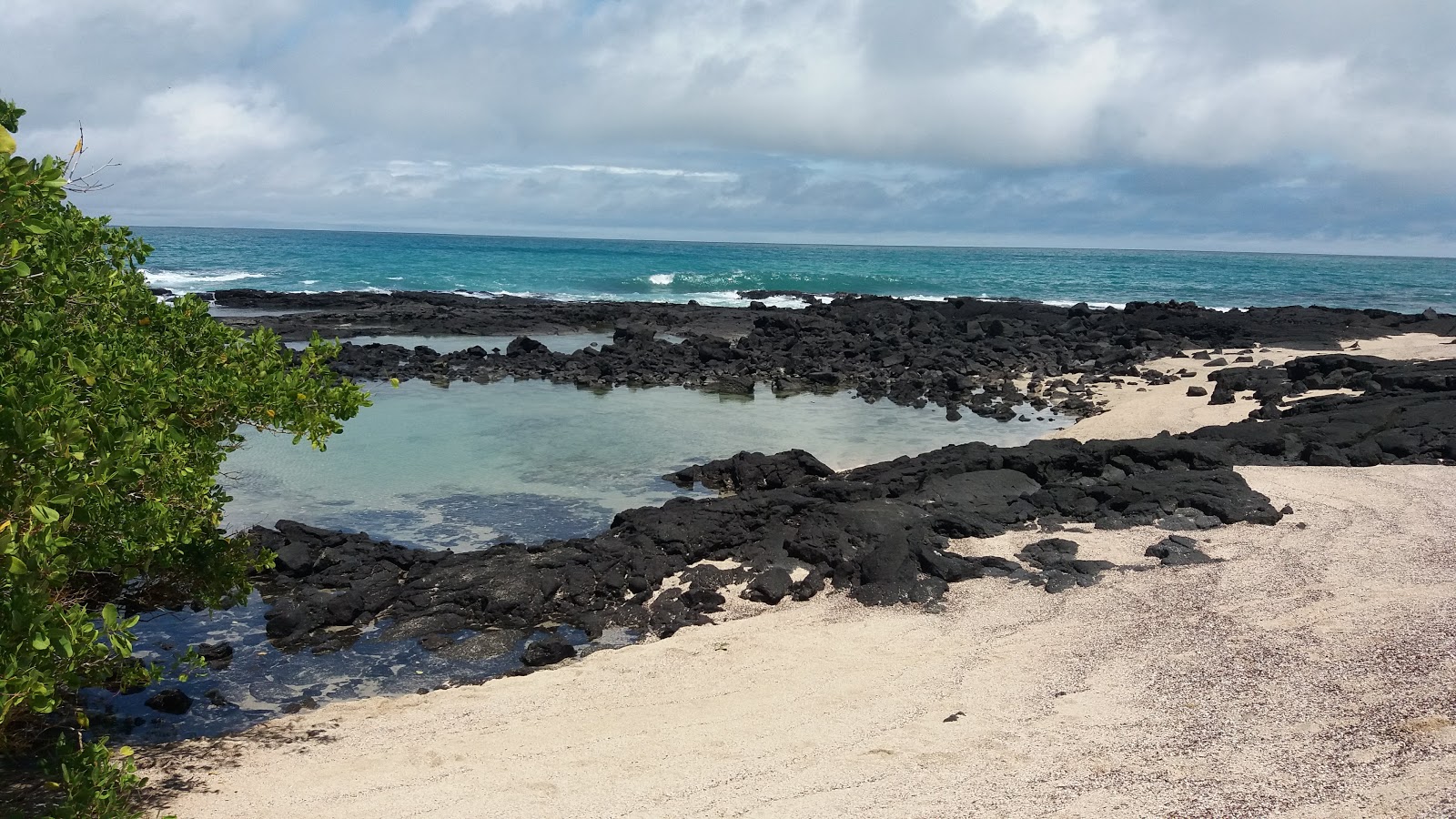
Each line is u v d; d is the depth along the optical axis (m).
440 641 10.84
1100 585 10.98
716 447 20.95
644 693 8.83
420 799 6.64
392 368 31.59
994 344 38.22
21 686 4.45
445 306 49.50
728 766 6.90
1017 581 11.38
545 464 19.02
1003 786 6.10
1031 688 8.16
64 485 4.68
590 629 11.02
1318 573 10.45
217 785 7.05
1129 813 5.52
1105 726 7.04
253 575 12.38
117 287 7.67
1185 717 7.05
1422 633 8.00
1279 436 17.52
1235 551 11.77
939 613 10.67
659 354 35.03
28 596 4.39
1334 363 25.92
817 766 6.75
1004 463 16.19
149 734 8.57
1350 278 99.31
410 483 17.34
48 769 6.81
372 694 9.59
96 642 4.99
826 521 13.52
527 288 65.69
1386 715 6.47
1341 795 5.40
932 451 17.95
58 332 6.64
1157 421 22.77
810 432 22.88
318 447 7.85
